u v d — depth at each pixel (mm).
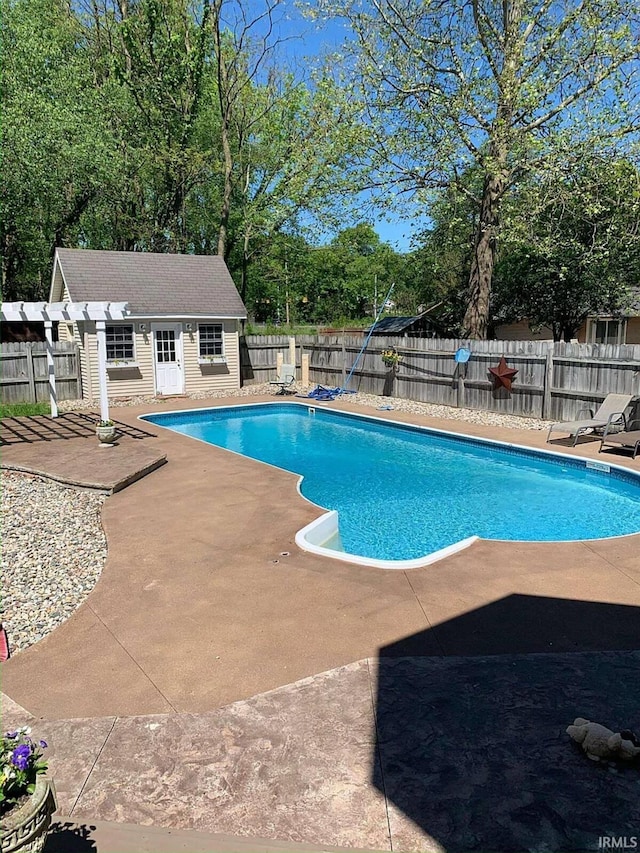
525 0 14250
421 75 15070
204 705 3340
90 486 7879
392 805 2545
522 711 3186
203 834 2416
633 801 2523
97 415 13766
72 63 20938
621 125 13109
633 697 3295
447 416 13641
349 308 47156
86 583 5082
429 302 25094
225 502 7387
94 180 19469
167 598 4742
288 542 5973
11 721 3219
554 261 17125
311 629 4199
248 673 3664
